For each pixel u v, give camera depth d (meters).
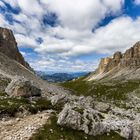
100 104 54.78
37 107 36.38
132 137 33.41
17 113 33.38
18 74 100.12
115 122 36.97
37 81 105.00
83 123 30.81
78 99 52.16
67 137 28.08
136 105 102.50
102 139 30.33
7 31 149.75
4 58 112.62
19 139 26.12
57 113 34.94
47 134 27.59
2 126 29.45
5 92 45.72
